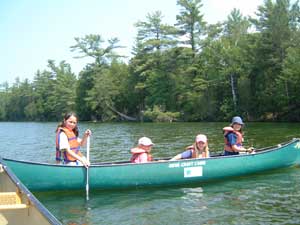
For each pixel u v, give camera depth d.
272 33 37.75
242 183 8.05
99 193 7.25
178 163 7.77
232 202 6.55
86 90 59.59
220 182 8.16
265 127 26.92
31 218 3.72
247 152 9.09
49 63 74.62
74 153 7.09
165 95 47.94
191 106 44.41
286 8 38.31
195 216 5.79
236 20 52.12
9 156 14.38
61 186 6.98
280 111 36.91
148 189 7.58
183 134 22.08
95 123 49.75
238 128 8.82
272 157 8.98
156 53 48.75
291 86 35.34
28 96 85.00
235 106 40.88
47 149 16.62
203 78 44.56
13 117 91.44
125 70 56.66
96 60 60.03
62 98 68.12
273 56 38.09
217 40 44.53
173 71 48.06
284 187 7.64
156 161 7.73
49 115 76.00
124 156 13.17
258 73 39.22
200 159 8.00
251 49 39.78
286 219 5.57
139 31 51.16
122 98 55.56
